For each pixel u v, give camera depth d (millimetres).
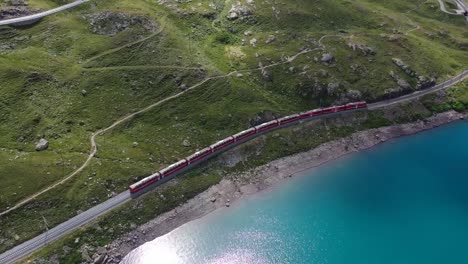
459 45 169875
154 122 115938
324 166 117188
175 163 105375
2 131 103500
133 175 101875
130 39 134000
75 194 95000
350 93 133875
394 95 139375
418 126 134625
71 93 115875
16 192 91750
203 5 159125
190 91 124750
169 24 145875
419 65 149875
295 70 137125
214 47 144250
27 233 86812
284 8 161875
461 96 144875
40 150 101812
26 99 110938
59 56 124688
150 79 124812
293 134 122188
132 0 153750
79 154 103188
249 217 98875
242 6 160375
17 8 132000
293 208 102188
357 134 127812
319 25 160750
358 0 189500
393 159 121438
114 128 111375
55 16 135000
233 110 123500
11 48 123000
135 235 92062
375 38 157500
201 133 116688
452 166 119438
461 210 104250
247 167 112000
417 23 179875
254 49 145375
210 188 104562
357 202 105188
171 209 98500
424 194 109125
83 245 87312
